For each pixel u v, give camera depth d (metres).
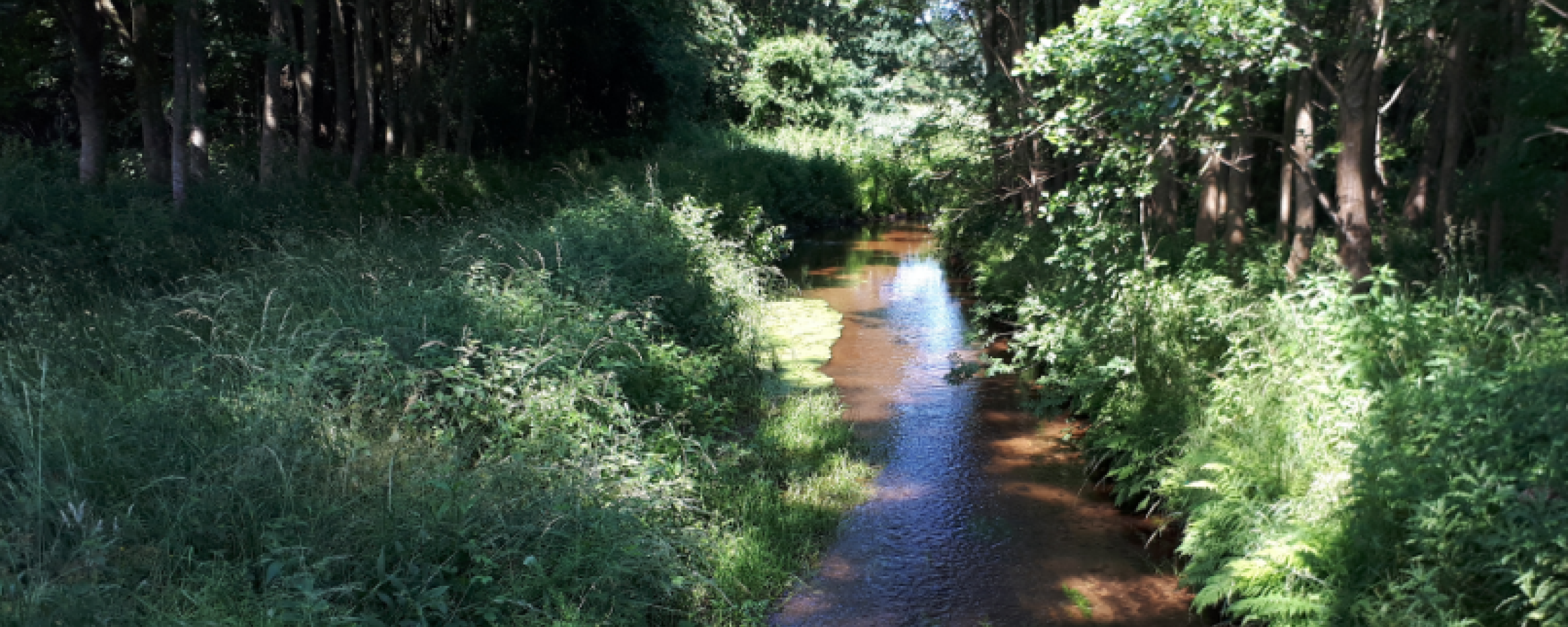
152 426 4.36
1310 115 8.17
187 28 12.31
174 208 10.51
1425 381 4.80
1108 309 7.91
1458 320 5.51
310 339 5.75
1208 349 6.82
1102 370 7.08
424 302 6.57
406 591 3.59
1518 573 3.39
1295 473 4.82
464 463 4.93
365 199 13.52
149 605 3.20
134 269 7.96
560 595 3.86
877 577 5.28
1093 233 9.25
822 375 9.98
